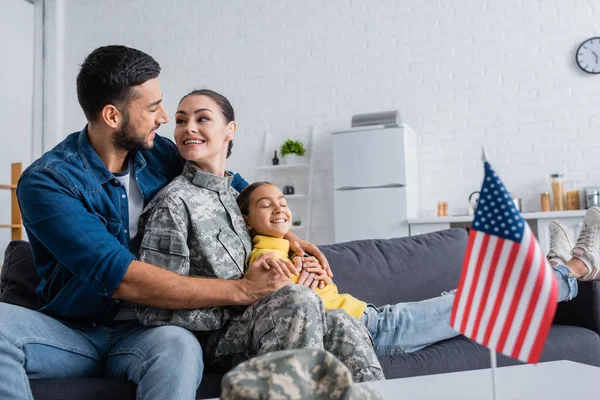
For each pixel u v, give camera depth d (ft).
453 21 15.28
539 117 14.47
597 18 14.14
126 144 5.19
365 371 4.59
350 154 14.55
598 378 3.45
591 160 14.02
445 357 5.61
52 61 18.06
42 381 4.37
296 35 16.66
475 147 14.93
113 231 5.05
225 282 4.76
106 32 18.24
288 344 4.34
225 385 1.87
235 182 6.53
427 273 6.95
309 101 16.48
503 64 14.80
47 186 4.67
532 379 3.47
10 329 4.30
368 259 6.85
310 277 5.52
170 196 5.07
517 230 2.59
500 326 2.62
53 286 4.98
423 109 15.42
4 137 16.67
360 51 16.07
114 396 4.36
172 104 17.62
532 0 14.64
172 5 17.75
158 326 4.70
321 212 16.25
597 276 6.92
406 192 14.03
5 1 16.97
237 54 17.16
